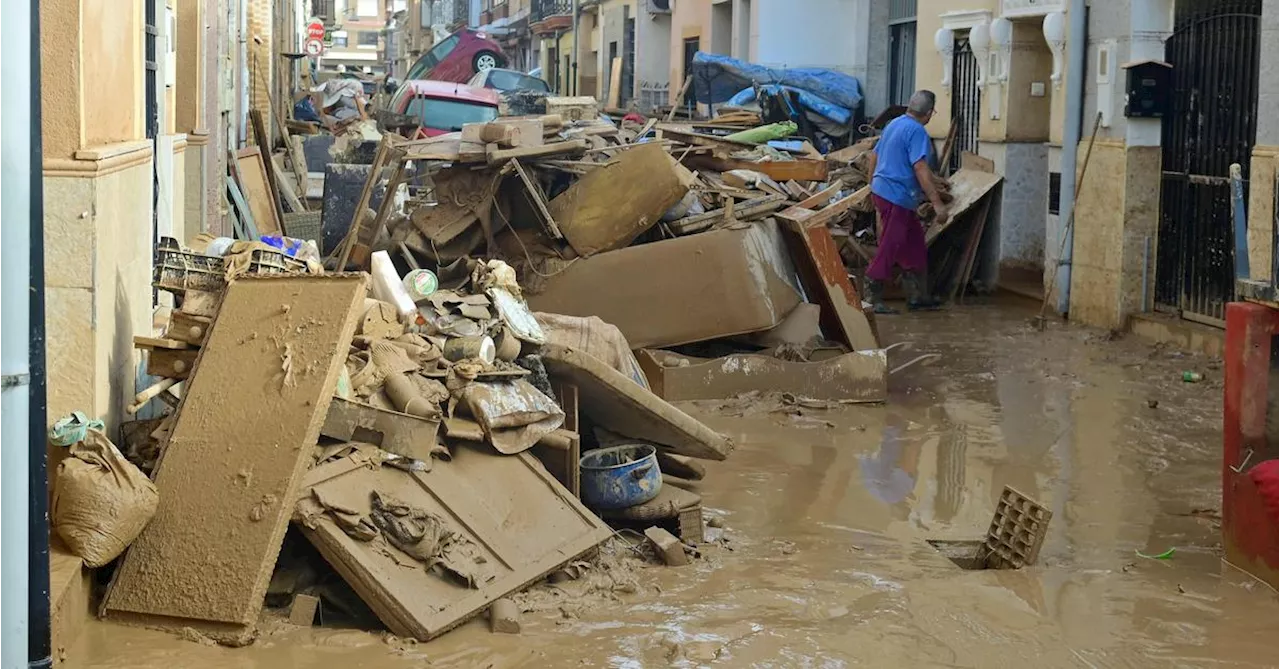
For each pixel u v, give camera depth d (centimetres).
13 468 399
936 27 1828
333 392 570
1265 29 1026
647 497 674
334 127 2811
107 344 603
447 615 541
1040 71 1565
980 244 1619
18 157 395
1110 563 662
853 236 1633
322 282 604
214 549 534
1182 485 804
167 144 884
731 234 1035
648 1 3241
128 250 657
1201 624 581
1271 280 644
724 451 738
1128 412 992
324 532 542
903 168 1427
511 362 696
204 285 633
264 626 535
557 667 518
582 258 1052
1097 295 1354
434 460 608
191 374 591
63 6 564
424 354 654
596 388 703
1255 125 1146
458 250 1133
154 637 517
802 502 762
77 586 515
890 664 534
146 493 538
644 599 596
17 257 396
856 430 934
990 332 1332
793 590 613
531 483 635
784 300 1058
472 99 2500
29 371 407
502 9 5934
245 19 1959
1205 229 1226
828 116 2175
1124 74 1294
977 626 573
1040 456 870
